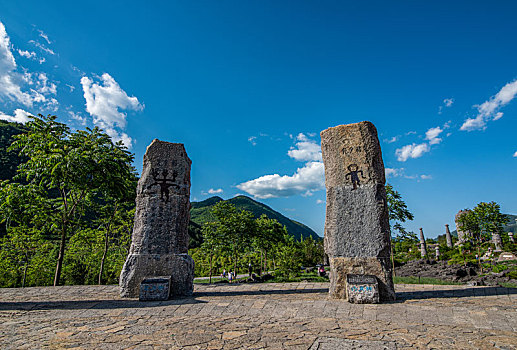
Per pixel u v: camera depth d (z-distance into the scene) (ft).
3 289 31.01
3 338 15.71
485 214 88.43
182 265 28.48
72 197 49.16
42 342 15.01
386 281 23.48
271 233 82.17
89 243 67.56
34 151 42.50
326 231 26.76
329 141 28.22
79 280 75.56
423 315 18.67
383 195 25.62
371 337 15.24
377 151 26.66
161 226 29.32
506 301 20.17
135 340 15.28
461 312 18.67
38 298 26.99
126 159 49.24
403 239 61.41
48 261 70.49
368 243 24.68
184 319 19.44
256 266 111.24
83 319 19.61
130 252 29.04
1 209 42.29
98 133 47.14
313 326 17.49
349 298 22.44
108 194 50.21
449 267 68.18
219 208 69.21
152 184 30.19
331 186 27.27
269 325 17.85
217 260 98.32
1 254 65.21
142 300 25.04
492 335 15.05
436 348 13.58
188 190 31.42
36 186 44.11
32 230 64.03
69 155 41.14
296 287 30.48
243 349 13.84
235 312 21.04
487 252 91.61
